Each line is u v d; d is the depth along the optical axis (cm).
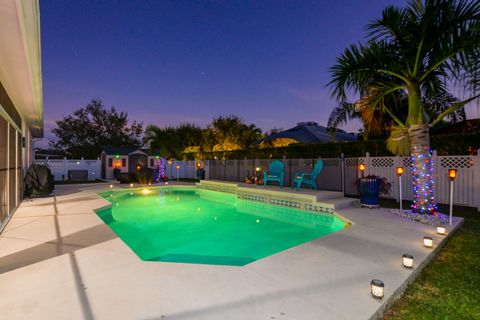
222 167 1631
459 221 510
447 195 743
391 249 351
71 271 278
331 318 193
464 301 237
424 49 544
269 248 479
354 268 287
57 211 621
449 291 255
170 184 1390
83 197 862
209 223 673
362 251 343
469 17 462
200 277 263
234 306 209
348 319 193
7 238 398
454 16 477
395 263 302
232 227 632
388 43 591
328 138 1155
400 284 249
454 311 221
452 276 289
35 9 294
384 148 922
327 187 1054
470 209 684
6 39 366
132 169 2044
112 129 3550
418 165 575
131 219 715
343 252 339
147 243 509
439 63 523
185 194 1213
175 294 229
